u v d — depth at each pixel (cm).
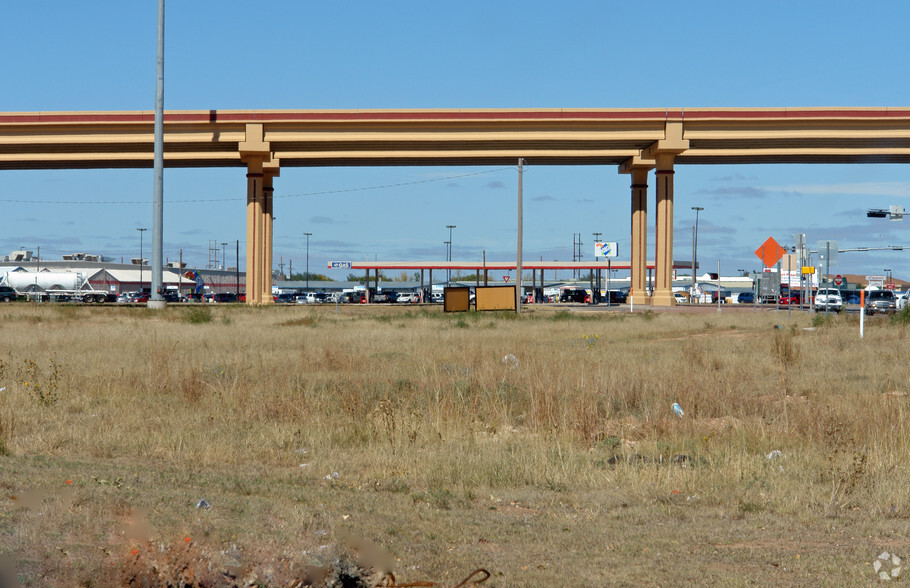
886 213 4353
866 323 3591
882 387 1692
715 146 6850
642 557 689
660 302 7038
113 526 683
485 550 703
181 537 639
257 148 6675
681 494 918
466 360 2081
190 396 1552
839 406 1377
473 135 6662
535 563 668
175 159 6950
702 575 640
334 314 5372
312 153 6875
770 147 6844
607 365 1884
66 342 2725
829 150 6862
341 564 616
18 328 3484
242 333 3253
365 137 6694
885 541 745
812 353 2303
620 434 1296
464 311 5572
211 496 838
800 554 698
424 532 749
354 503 854
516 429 1365
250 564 598
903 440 1123
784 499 871
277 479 980
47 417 1343
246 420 1378
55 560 589
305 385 1669
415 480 984
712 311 5831
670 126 6638
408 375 1847
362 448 1179
